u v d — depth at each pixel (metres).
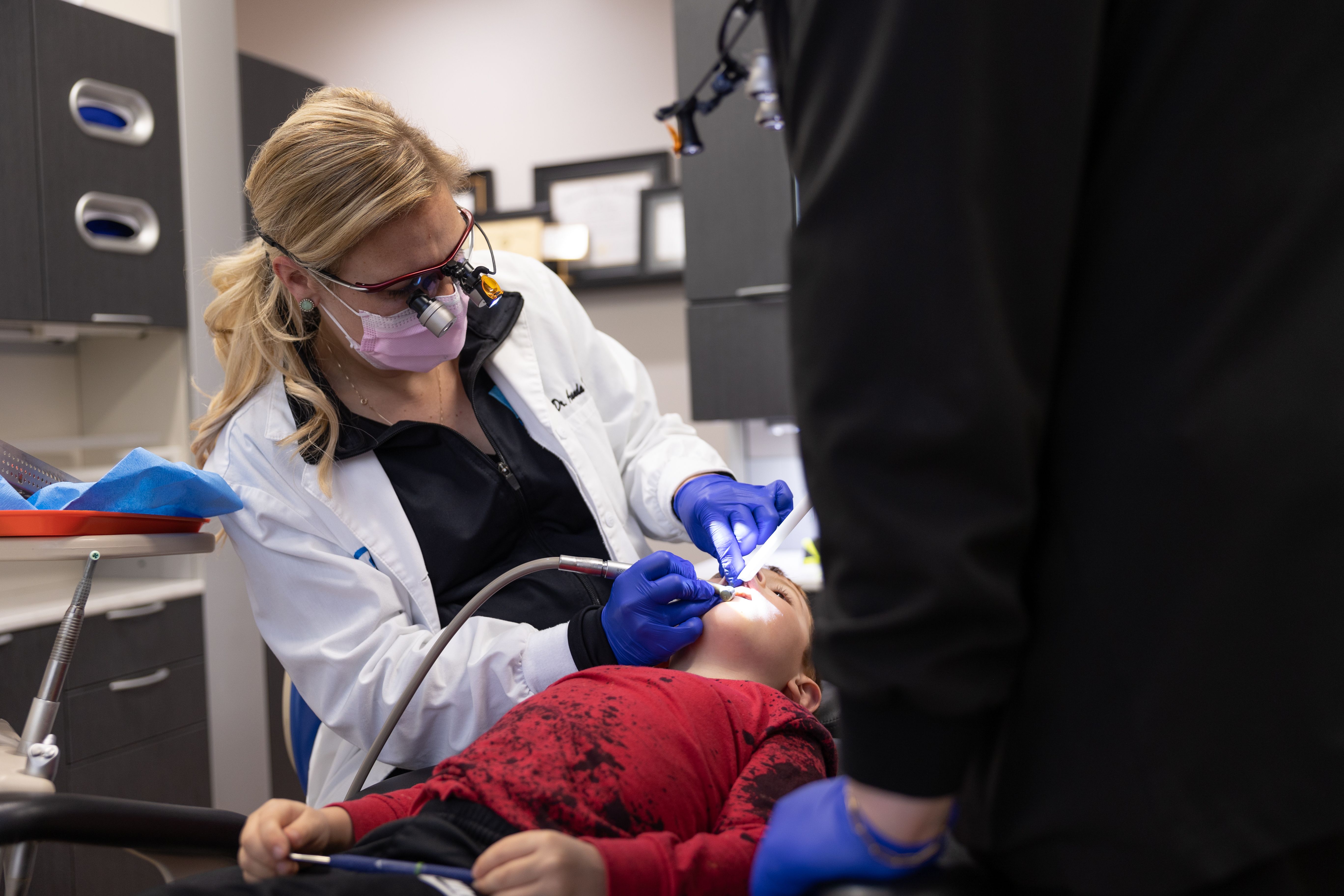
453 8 4.03
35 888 2.30
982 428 0.49
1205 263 0.51
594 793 0.97
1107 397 0.54
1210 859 0.52
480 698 1.31
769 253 2.80
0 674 2.29
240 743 2.96
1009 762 0.57
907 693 0.51
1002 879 0.62
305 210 1.28
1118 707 0.53
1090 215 0.55
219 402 1.50
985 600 0.50
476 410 1.54
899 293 0.50
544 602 1.47
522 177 3.95
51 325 2.62
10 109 2.52
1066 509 0.55
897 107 0.49
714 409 2.88
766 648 1.36
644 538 1.77
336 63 4.18
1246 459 0.51
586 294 3.80
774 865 0.63
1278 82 0.51
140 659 2.66
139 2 3.01
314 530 1.42
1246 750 0.52
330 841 0.95
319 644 1.39
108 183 2.74
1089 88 0.51
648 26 3.78
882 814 0.56
